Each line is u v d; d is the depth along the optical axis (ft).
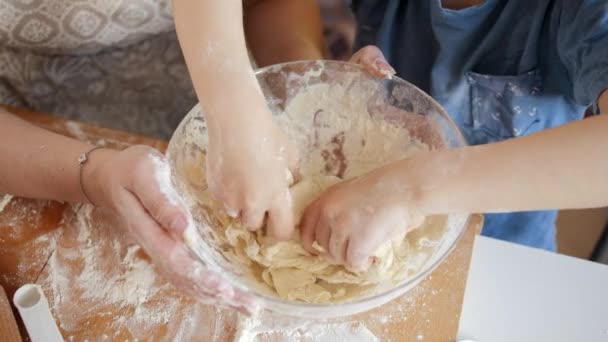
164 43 3.57
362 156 2.70
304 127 2.72
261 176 1.89
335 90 2.60
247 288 2.09
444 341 2.25
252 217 1.97
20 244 2.51
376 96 2.56
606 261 4.22
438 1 2.96
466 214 2.15
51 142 2.65
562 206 1.99
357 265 2.05
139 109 3.66
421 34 3.26
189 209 2.22
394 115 2.56
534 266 2.54
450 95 3.16
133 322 2.29
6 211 2.61
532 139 1.99
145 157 2.29
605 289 2.47
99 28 3.26
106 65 3.52
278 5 3.61
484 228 3.49
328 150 2.75
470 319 2.37
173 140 2.29
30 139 2.66
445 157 2.06
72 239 2.54
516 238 3.49
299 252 2.25
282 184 1.98
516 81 2.99
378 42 3.34
